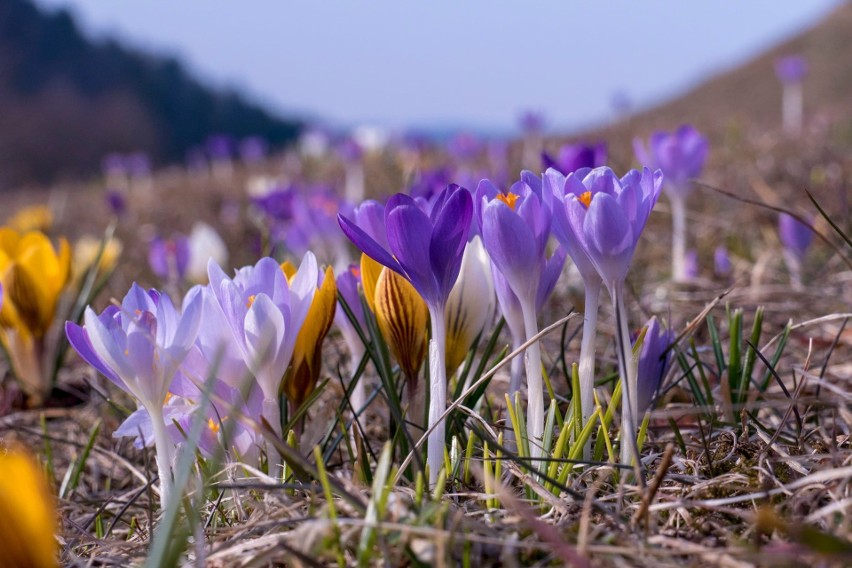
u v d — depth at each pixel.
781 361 0.71
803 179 1.45
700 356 0.70
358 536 0.48
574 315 0.52
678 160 0.89
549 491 0.52
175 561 0.44
